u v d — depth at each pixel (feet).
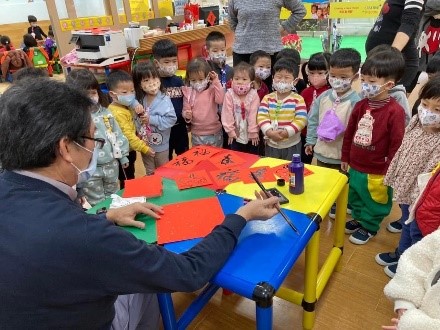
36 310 2.25
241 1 8.83
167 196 4.62
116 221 3.96
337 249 5.67
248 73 7.33
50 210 2.33
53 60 23.63
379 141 5.78
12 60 21.04
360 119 5.94
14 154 2.34
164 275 2.62
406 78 7.61
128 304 3.74
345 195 5.30
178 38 11.38
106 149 6.61
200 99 7.97
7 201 2.35
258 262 3.36
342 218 5.46
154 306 4.15
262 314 3.12
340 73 6.23
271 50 8.99
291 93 7.27
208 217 3.99
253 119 7.59
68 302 2.31
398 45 6.65
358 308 5.11
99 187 6.75
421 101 4.43
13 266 2.19
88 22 11.96
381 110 5.70
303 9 9.14
